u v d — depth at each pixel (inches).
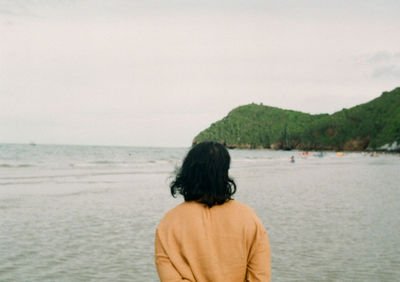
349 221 427.5
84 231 375.2
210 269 65.3
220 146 71.7
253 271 67.2
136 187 775.7
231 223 67.2
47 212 478.9
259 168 1606.8
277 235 356.8
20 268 257.9
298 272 251.9
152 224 415.8
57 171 1227.9
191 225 67.1
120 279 241.0
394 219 441.7
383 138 7711.6
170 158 2851.9
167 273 66.1
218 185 68.6
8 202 554.6
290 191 730.2
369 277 243.1
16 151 3550.7
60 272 251.8
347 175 1211.9
